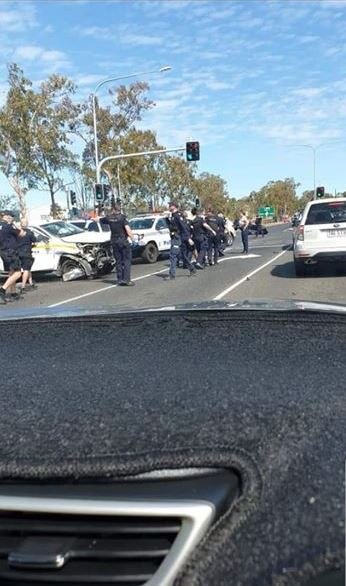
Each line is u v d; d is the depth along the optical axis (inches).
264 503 41.3
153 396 55.5
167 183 2448.3
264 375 61.7
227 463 43.0
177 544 40.6
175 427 48.4
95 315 94.3
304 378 60.9
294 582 37.5
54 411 53.7
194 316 88.5
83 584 40.6
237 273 639.8
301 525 40.0
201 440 45.9
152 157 2100.1
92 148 1833.2
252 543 39.2
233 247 1164.5
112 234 586.2
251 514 40.7
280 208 4311.0
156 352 71.5
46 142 1384.1
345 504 41.6
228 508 41.3
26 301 519.2
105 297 504.7
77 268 679.1
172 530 41.3
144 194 2204.7
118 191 1909.4
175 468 43.2
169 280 612.4
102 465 43.6
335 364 66.1
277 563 38.1
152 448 45.1
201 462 43.3
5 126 1363.2
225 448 44.4
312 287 489.7
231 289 505.4
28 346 78.6
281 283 527.2
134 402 54.3
